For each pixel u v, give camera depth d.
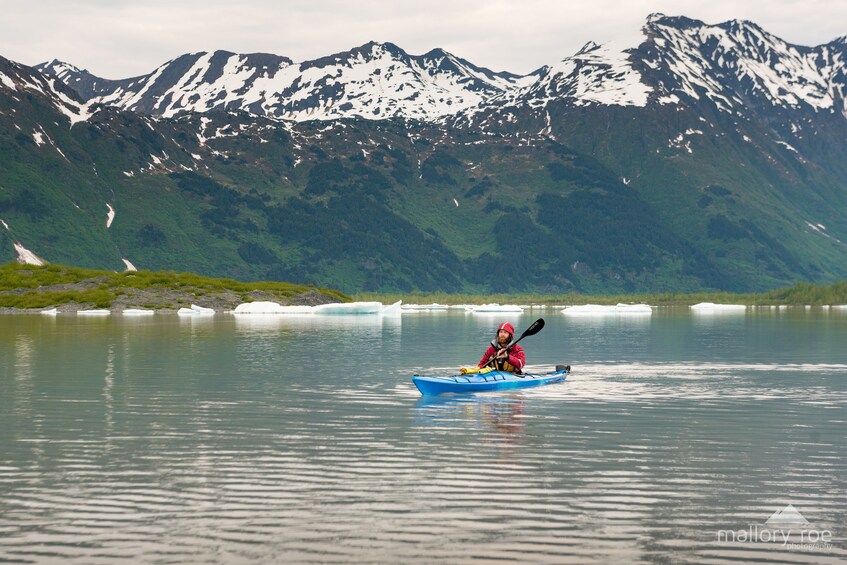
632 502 16.72
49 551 14.09
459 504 16.58
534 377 35.16
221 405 28.95
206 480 18.33
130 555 13.92
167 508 16.30
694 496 17.14
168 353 51.03
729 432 23.92
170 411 27.53
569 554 13.99
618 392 32.59
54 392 32.28
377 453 20.98
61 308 132.00
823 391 33.16
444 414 27.00
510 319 124.44
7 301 137.50
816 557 13.93
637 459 20.38
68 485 17.94
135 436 23.20
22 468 19.44
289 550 14.12
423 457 20.53
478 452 21.14
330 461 20.14
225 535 14.82
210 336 69.50
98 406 28.66
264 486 17.83
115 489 17.62
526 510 16.19
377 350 54.84
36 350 53.06
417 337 70.56
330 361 46.19
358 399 30.42
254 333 74.75
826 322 108.38
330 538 14.68
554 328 93.38
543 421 25.64
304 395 31.53
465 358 48.28
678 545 14.40
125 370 40.59
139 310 129.62
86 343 59.94
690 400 30.27
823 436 23.36
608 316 142.38
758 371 41.50
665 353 53.97
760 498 17.00
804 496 17.17
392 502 16.67
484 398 30.72
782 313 155.00
